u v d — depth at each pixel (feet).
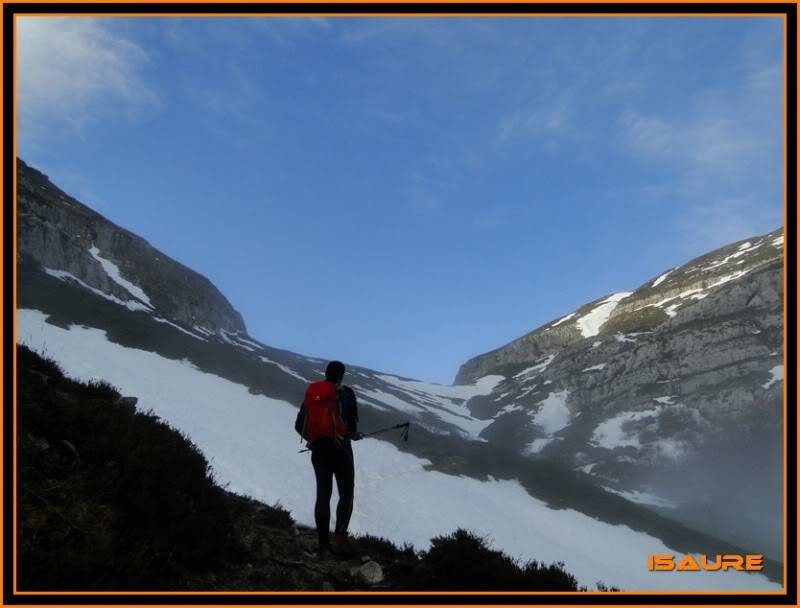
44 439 21.27
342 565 22.98
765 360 333.21
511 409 403.54
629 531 164.25
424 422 325.01
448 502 146.20
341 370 25.94
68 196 360.48
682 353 363.35
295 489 108.37
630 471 270.05
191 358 206.80
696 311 387.55
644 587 120.26
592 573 122.11
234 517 24.58
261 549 21.79
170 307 339.57
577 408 370.12
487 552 23.16
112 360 161.07
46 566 15.25
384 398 369.71
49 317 180.34
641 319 451.12
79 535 17.29
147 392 142.31
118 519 18.88
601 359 408.26
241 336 430.20
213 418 143.02
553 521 159.22
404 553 27.07
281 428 161.68
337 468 24.70
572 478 205.05
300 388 223.51
